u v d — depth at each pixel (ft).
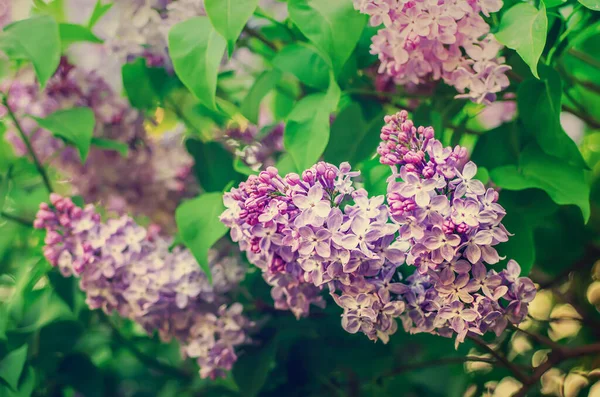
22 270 4.35
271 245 3.46
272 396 4.14
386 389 4.19
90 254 3.90
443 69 3.68
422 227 3.32
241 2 3.60
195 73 3.72
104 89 4.31
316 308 4.05
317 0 3.67
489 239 3.33
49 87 4.25
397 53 3.66
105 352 4.38
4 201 4.19
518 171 3.70
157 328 4.03
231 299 4.10
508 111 4.40
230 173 4.17
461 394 4.22
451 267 3.35
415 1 3.58
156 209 4.42
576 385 4.29
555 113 3.68
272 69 3.95
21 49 3.91
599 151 4.52
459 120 4.16
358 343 4.10
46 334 4.23
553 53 3.83
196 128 4.38
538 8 3.67
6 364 4.09
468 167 3.34
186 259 3.99
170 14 4.10
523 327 4.27
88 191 4.39
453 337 4.18
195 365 4.38
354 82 4.00
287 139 3.70
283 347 4.13
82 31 4.17
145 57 4.20
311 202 3.35
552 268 4.29
